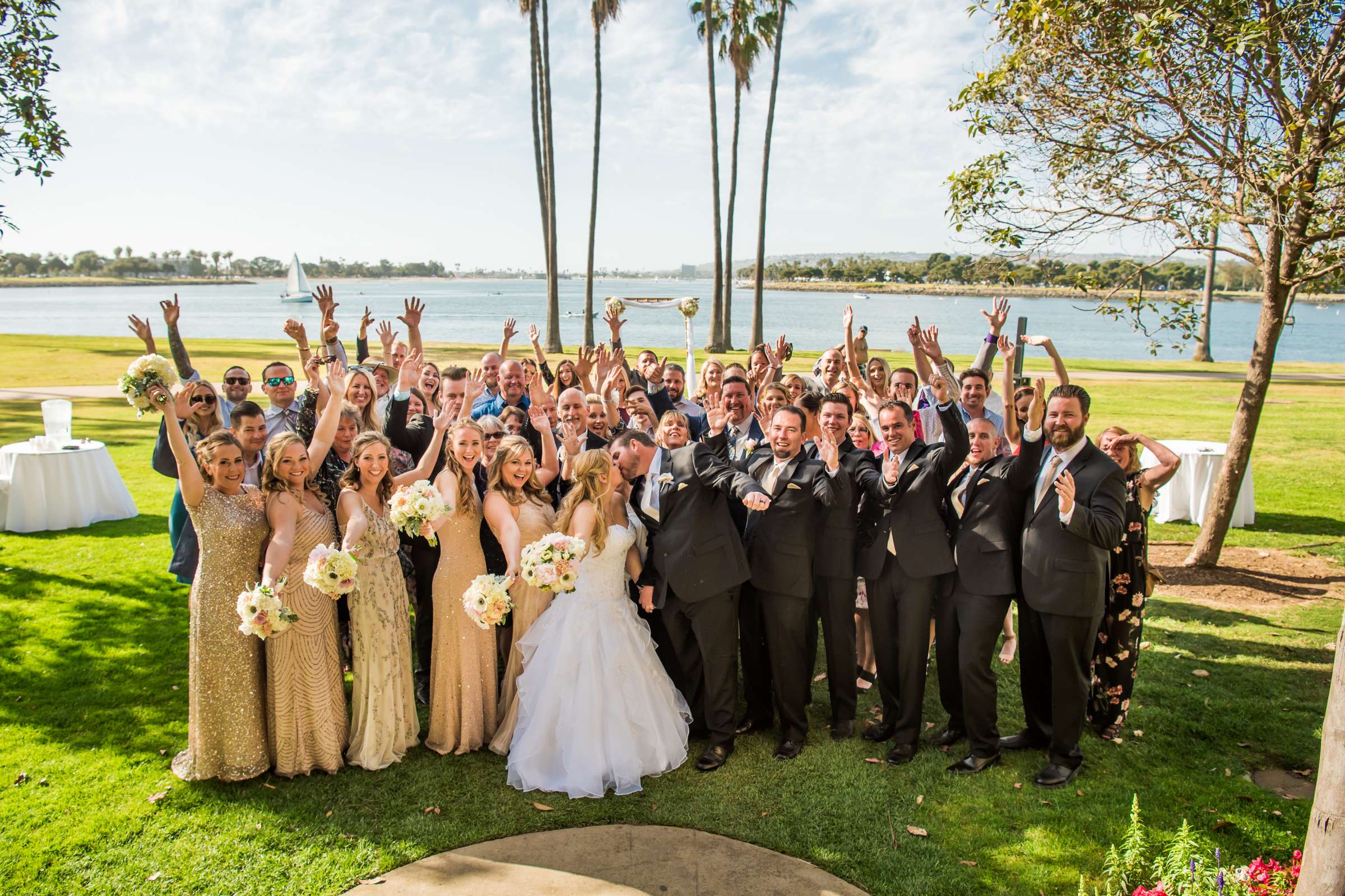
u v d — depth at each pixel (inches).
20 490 337.4
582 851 144.6
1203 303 1254.3
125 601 261.7
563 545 156.9
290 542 157.9
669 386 289.6
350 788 163.2
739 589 182.5
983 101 280.1
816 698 212.4
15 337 1194.0
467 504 176.2
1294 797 163.2
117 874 136.2
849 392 256.8
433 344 1322.6
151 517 366.9
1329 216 249.3
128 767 168.4
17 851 141.2
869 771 173.0
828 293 6909.5
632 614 177.3
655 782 168.6
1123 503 161.9
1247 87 248.8
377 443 171.8
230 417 233.8
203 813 153.4
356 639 170.2
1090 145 266.1
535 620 181.8
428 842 146.3
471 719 176.6
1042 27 263.0
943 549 174.1
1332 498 413.4
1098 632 185.0
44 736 179.9
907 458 179.0
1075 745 168.6
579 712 165.0
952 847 147.4
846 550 181.2
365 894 132.0
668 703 178.1
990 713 172.1
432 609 201.2
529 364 267.1
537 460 240.7
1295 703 201.8
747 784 167.9
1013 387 191.5
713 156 1273.4
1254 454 517.0
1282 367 1197.7
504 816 154.5
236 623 160.4
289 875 136.8
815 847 146.9
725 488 169.3
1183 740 185.3
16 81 260.8
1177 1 237.3
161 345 1134.4
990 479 172.2
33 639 231.6
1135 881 136.2
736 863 141.9
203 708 161.2
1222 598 275.4
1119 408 684.7
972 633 169.5
